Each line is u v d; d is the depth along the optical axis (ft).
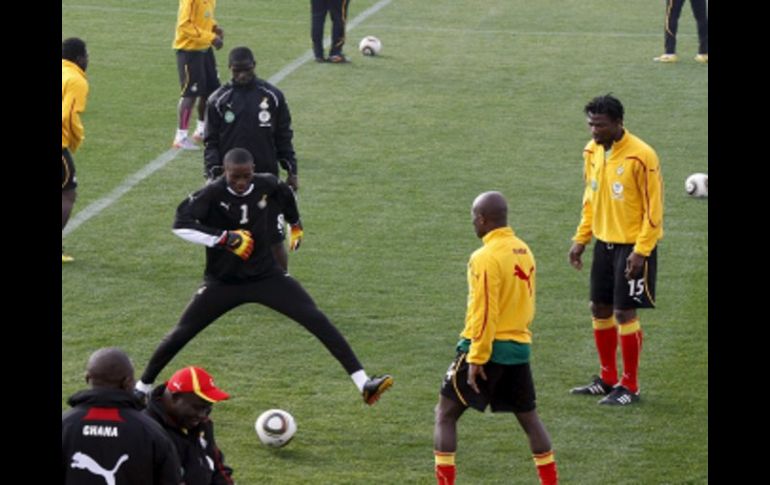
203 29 161.48
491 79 203.21
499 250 78.54
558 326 111.04
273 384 97.86
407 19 245.86
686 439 89.61
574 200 146.41
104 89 190.29
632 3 265.54
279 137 115.96
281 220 110.11
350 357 91.20
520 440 89.61
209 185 91.30
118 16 238.89
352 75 203.21
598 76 206.39
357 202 143.95
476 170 156.97
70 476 59.72
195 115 177.68
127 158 158.40
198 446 64.39
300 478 82.58
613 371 97.71
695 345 106.83
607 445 88.74
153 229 133.80
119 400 60.34
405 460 85.81
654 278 95.71
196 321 91.86
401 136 170.91
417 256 127.75
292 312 91.45
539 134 173.68
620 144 94.89
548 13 254.88
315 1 207.62
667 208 145.18
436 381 99.04
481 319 77.71
